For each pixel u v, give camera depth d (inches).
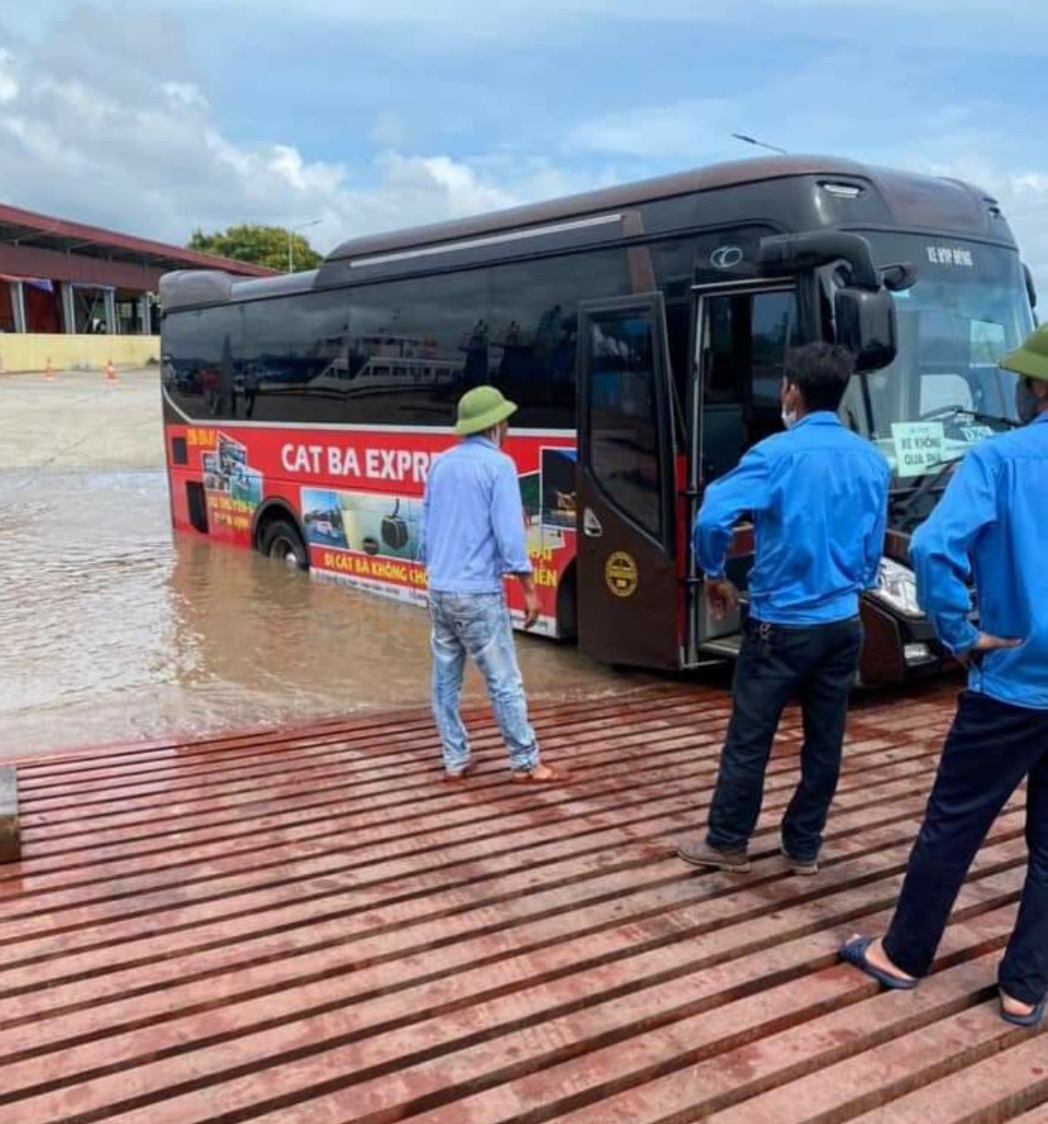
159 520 568.7
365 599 386.0
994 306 259.0
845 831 171.2
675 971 130.1
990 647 111.2
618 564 267.7
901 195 247.1
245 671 300.8
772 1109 106.7
